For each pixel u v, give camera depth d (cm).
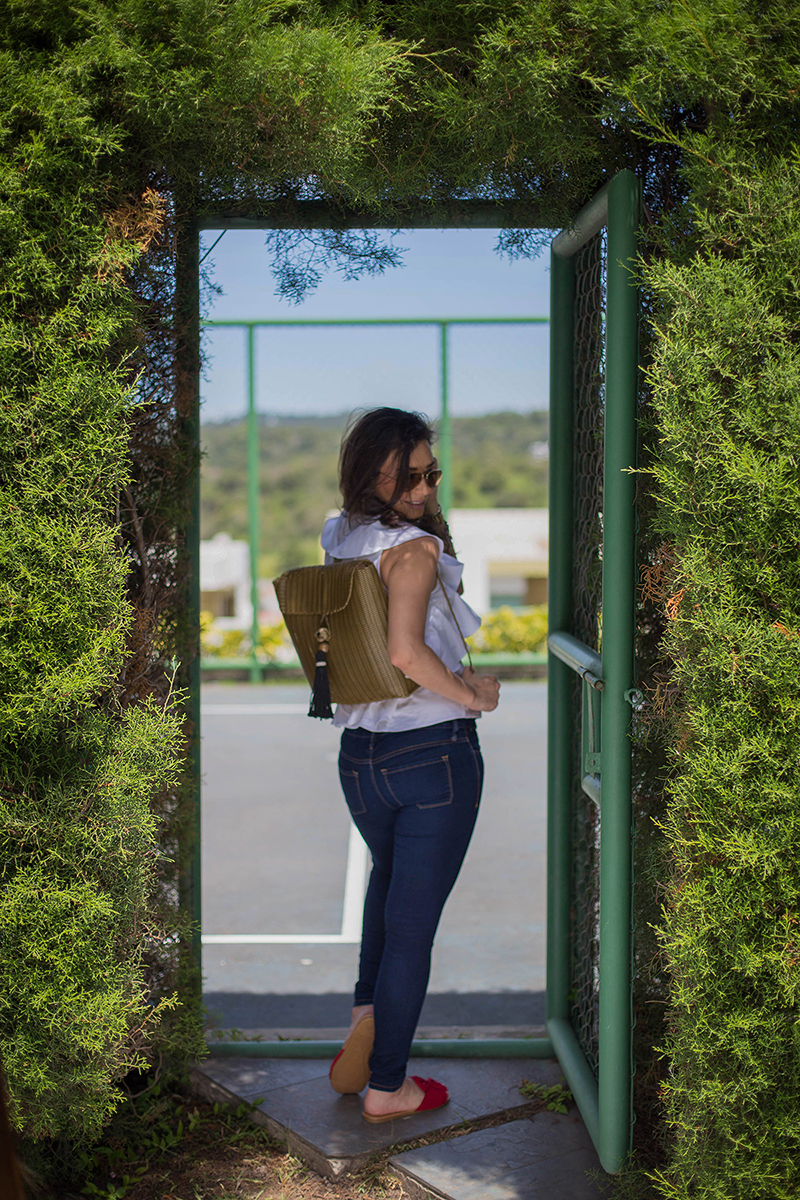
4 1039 188
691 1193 191
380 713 231
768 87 175
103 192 189
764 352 176
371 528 230
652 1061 230
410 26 192
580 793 274
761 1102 183
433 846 230
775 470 172
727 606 177
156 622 236
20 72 177
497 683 240
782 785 175
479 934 398
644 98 179
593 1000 260
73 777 193
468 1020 318
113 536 192
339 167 194
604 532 209
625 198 202
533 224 235
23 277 182
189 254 244
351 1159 231
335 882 464
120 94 183
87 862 194
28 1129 195
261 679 1023
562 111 194
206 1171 234
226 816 572
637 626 223
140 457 233
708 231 178
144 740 196
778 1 173
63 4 177
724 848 177
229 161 205
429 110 198
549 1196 218
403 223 240
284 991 344
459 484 3947
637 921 228
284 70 177
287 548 4009
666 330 186
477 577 2361
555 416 274
